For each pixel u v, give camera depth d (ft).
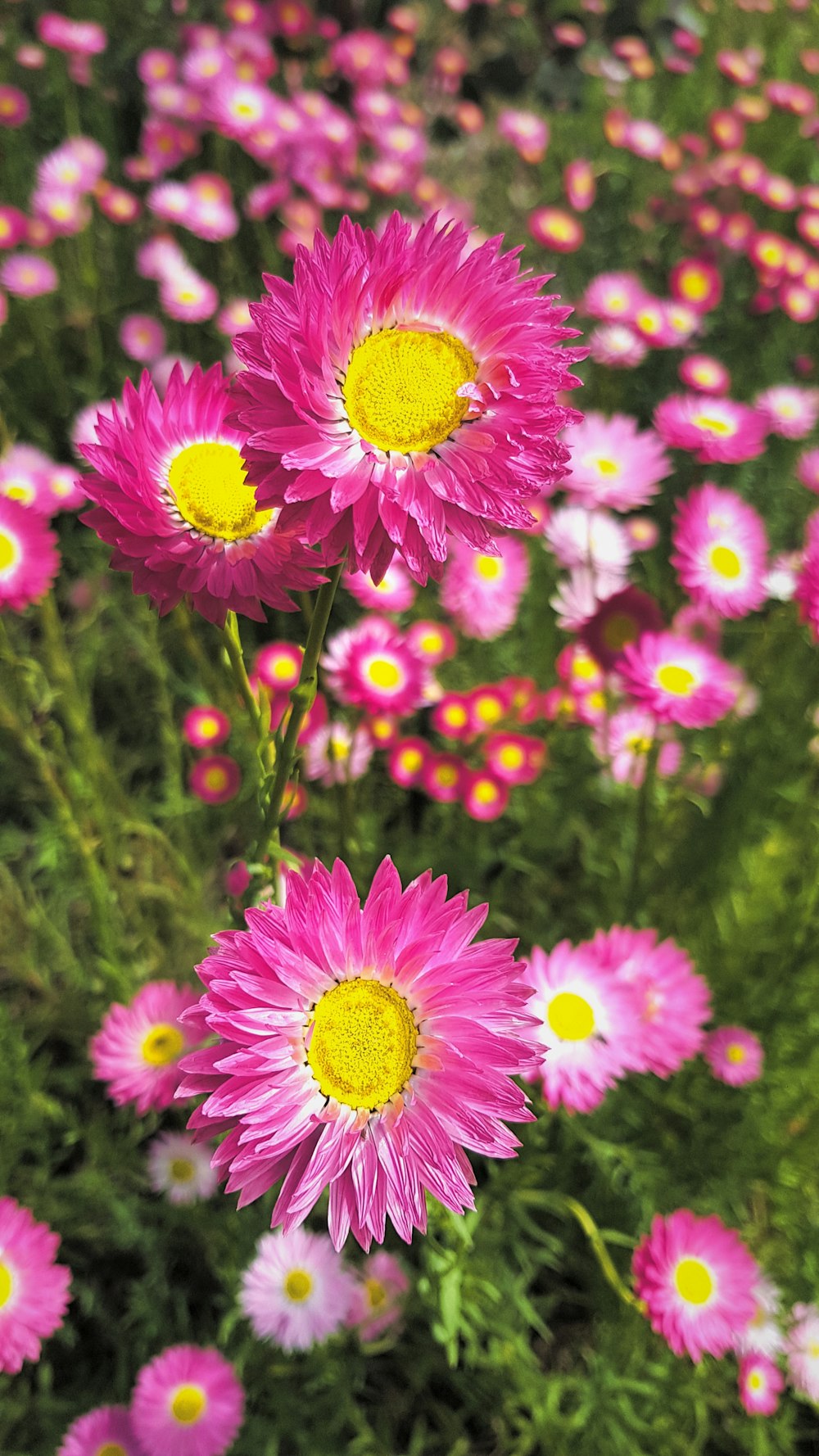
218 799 1.51
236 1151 0.82
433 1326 1.12
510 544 1.63
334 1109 0.81
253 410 0.77
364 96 2.51
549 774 1.62
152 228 2.36
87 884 1.37
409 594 1.47
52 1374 1.32
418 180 2.48
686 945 1.52
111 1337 1.32
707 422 1.58
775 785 1.55
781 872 1.46
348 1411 1.25
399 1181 0.81
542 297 0.81
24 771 1.67
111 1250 1.38
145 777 1.81
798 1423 1.33
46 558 1.25
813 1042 1.39
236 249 2.42
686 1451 1.24
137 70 2.49
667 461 1.50
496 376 0.80
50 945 1.51
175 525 0.87
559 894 1.68
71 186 2.13
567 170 2.37
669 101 2.96
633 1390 1.22
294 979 0.81
